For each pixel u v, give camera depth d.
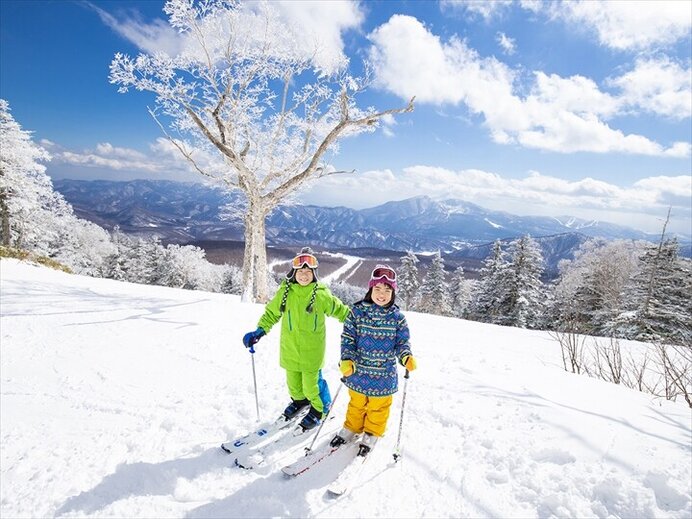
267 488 2.50
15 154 24.42
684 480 2.25
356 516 2.26
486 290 32.84
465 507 2.30
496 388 3.85
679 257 21.20
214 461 2.78
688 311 19.75
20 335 6.09
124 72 9.83
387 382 2.90
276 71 11.63
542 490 2.36
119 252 62.94
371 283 2.94
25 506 2.36
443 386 4.00
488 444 2.88
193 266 58.31
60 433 3.24
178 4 9.86
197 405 3.70
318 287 3.21
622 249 30.84
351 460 2.77
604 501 2.22
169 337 6.13
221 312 8.31
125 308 8.44
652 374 6.07
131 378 4.45
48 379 4.43
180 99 10.58
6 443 3.10
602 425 2.94
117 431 3.25
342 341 2.97
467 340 7.80
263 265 12.49
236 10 10.76
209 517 2.26
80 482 2.56
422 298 42.66
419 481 2.54
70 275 15.69
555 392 3.70
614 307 24.23
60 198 29.17
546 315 28.80
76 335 6.17
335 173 12.16
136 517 2.26
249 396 3.90
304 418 3.23
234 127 11.52
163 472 2.64
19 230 28.98
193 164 11.48
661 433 2.84
